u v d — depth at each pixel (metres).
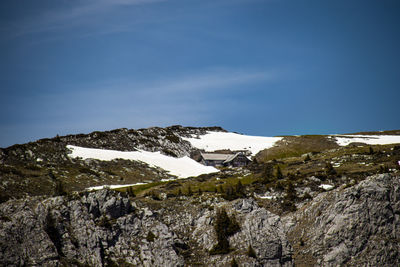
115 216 76.56
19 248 63.09
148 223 77.94
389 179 80.25
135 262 69.94
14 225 65.19
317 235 77.00
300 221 82.88
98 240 69.94
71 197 75.12
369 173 100.06
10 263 61.22
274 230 77.00
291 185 96.38
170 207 86.38
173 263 70.75
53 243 65.94
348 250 72.81
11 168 110.00
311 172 109.75
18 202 70.31
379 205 76.62
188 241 77.81
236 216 79.81
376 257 71.25
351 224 75.25
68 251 66.44
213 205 87.50
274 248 73.62
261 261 72.12
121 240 73.00
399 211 76.56
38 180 106.56
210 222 80.75
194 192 102.44
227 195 93.38
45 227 67.81
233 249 73.38
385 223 75.06
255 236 75.00
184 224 82.19
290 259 74.25
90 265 66.25
